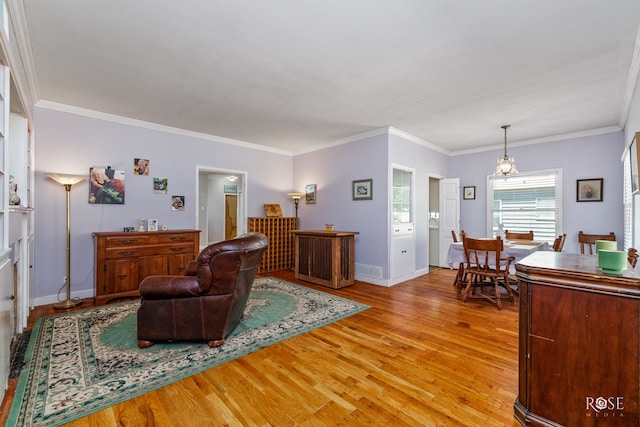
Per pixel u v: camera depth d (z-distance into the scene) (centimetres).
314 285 454
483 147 571
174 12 196
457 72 278
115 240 359
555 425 142
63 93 330
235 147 543
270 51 244
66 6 190
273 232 575
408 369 207
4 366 169
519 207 527
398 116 402
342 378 196
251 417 157
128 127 419
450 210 597
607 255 140
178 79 295
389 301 371
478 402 171
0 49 166
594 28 209
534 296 149
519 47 235
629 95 313
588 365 136
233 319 255
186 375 197
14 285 251
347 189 520
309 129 469
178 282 237
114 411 161
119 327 278
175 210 464
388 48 239
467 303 364
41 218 353
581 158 462
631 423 128
